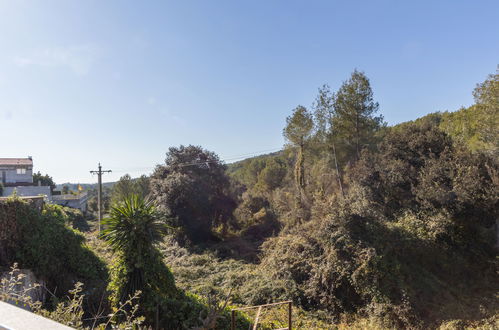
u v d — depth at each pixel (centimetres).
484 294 1136
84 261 1034
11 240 877
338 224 1366
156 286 845
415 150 1670
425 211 1429
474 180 1334
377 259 1176
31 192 3228
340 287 1262
